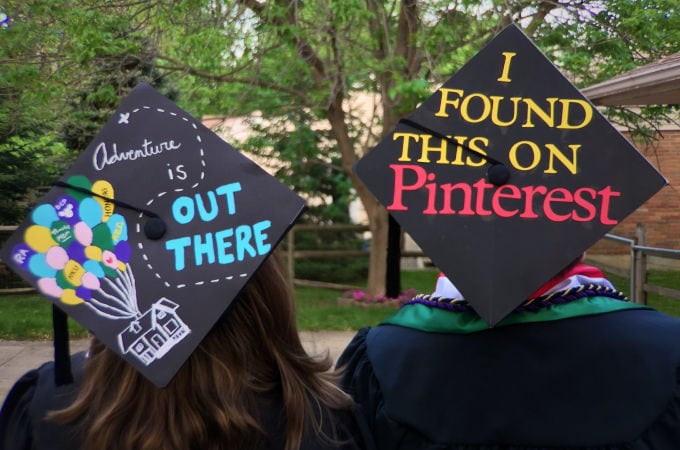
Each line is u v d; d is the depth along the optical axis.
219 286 1.37
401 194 1.65
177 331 1.35
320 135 13.20
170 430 1.36
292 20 8.41
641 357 1.60
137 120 1.48
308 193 13.55
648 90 6.06
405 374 1.73
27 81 7.68
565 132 1.64
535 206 1.62
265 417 1.44
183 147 1.45
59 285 1.40
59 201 1.44
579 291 1.68
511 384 1.63
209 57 8.12
